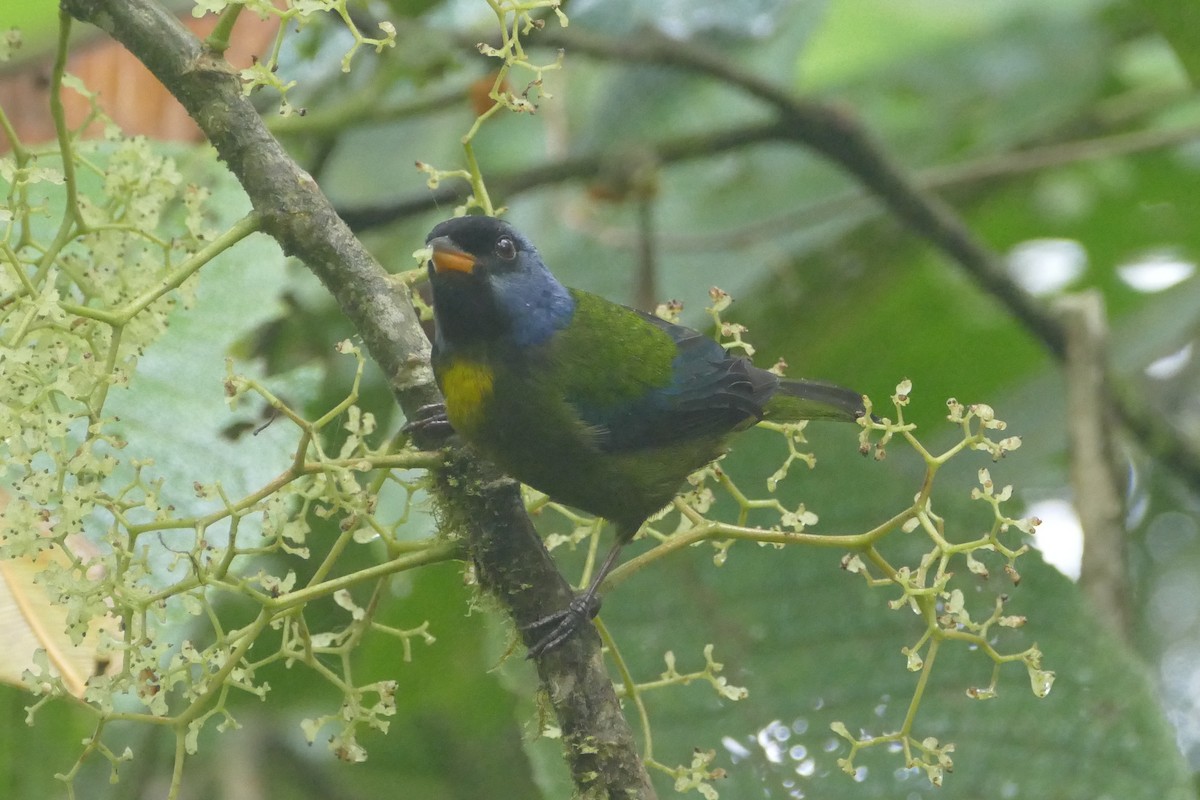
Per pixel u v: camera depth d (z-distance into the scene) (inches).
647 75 597.6
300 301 471.2
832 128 499.2
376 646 434.0
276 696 426.9
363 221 450.9
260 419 320.8
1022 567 373.1
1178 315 594.6
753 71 548.1
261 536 305.6
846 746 360.5
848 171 502.3
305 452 261.0
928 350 583.8
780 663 370.6
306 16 260.4
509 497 279.0
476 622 434.3
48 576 245.6
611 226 566.6
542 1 271.7
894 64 658.8
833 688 366.9
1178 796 343.3
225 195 347.9
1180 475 520.4
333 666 425.1
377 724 264.7
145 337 268.7
